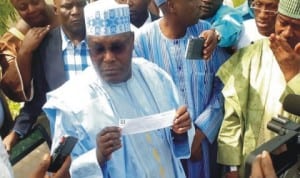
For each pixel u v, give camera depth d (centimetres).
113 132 225
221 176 342
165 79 270
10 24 557
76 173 231
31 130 361
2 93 353
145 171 243
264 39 302
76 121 240
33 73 345
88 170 229
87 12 242
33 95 350
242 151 304
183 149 264
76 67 336
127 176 241
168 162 259
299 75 268
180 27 323
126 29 242
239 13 365
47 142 342
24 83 344
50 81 338
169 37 328
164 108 259
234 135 305
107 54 240
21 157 355
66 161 221
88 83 247
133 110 249
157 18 406
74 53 336
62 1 328
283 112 281
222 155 310
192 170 342
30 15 356
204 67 330
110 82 247
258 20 315
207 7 367
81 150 238
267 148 179
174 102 266
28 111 359
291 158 186
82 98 243
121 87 251
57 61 337
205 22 340
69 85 252
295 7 263
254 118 292
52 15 364
